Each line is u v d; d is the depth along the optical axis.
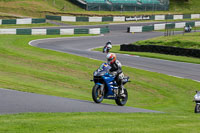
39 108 32.84
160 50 125.94
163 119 30.38
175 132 24.38
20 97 39.50
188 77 84.50
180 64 102.62
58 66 87.81
